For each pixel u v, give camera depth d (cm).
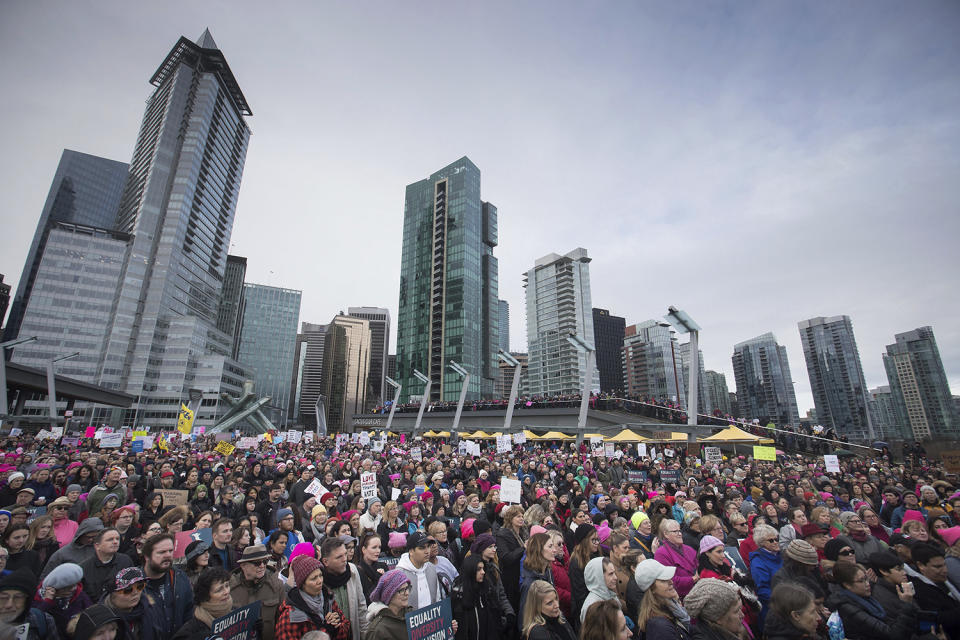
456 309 15512
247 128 17400
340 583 490
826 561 588
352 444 2880
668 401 4253
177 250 12975
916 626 441
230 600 438
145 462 1641
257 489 982
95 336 11762
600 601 430
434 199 17400
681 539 618
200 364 12719
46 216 19550
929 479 1369
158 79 15988
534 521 729
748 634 505
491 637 531
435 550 614
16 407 5688
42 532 606
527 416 5153
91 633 359
